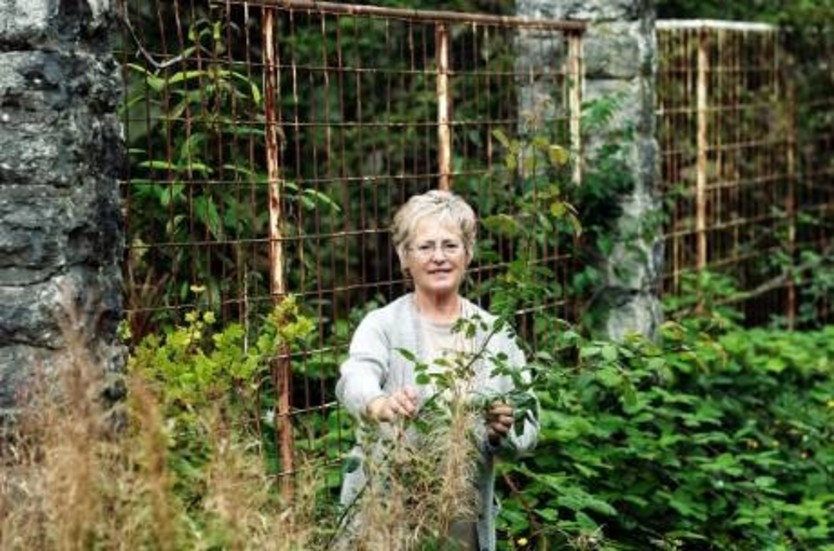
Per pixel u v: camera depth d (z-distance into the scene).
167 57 4.83
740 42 8.99
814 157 9.75
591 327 7.13
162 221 5.41
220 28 5.20
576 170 7.10
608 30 7.23
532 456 5.81
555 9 7.30
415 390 4.05
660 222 7.37
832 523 6.21
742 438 6.71
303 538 3.46
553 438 5.86
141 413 3.37
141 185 5.27
